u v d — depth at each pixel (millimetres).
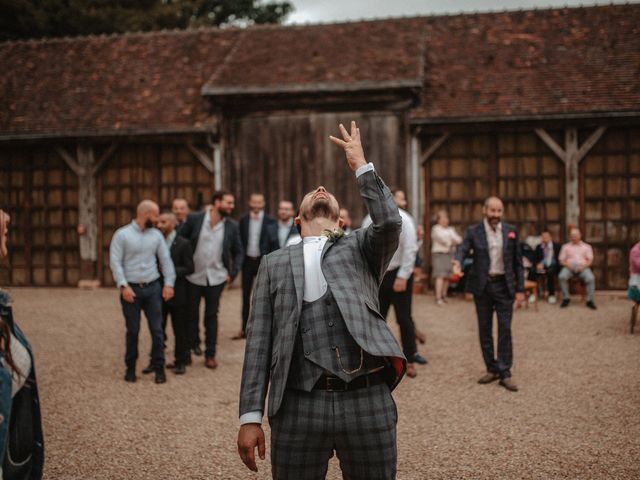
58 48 17922
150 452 4781
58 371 7375
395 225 2756
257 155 14984
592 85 13727
